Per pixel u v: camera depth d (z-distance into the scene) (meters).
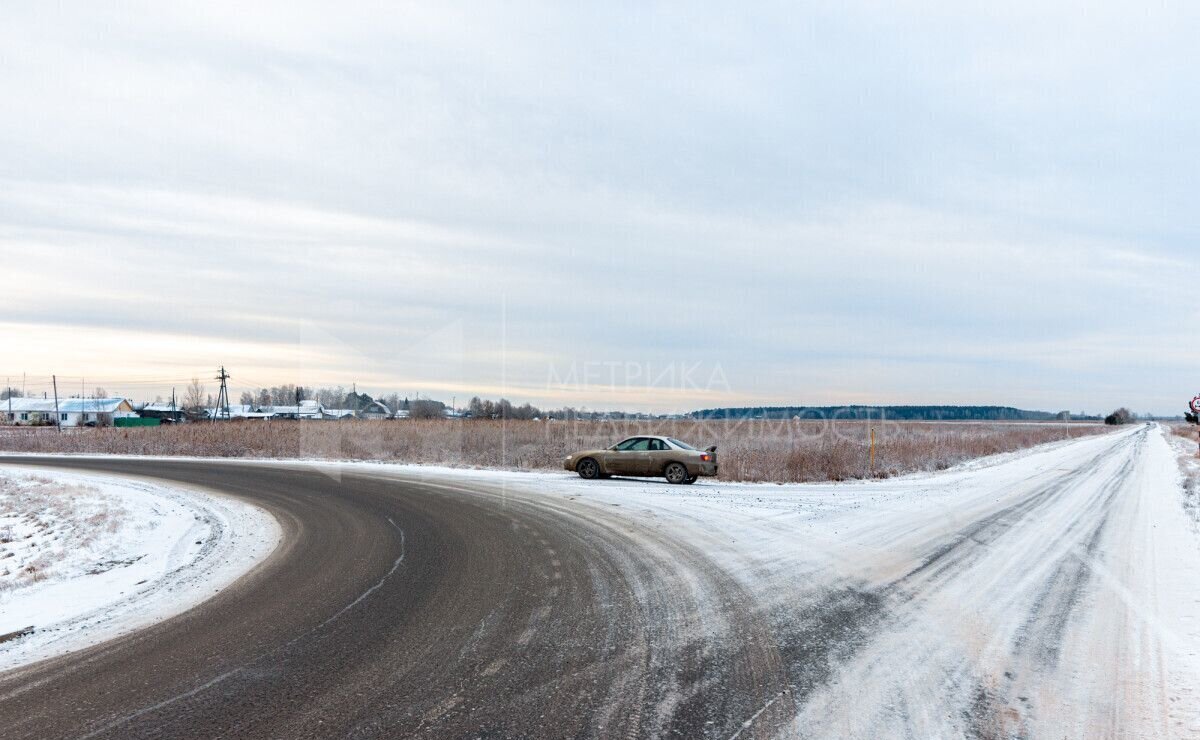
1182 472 24.86
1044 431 81.12
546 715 4.82
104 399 98.94
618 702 5.04
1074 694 5.18
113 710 4.95
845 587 8.47
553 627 6.89
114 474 25.00
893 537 11.94
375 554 10.75
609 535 12.16
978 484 21.55
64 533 14.40
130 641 6.66
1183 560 9.97
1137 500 16.91
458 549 11.03
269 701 5.09
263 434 37.19
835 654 6.07
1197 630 6.73
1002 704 5.00
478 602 7.87
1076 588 8.38
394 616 7.34
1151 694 5.19
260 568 9.94
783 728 4.61
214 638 6.68
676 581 8.80
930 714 4.83
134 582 9.43
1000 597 7.98
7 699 5.20
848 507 15.81
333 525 13.59
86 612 7.88
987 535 12.12
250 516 14.98
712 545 11.23
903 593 8.18
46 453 37.88
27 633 7.05
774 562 9.92
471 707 4.96
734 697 5.13
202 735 4.54
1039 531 12.52
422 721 4.72
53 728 4.66
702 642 6.41
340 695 5.20
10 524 16.30
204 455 35.41
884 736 4.49
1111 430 100.62
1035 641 6.41
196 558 10.90
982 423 114.75
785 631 6.73
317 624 7.09
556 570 9.47
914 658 5.97
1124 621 7.03
